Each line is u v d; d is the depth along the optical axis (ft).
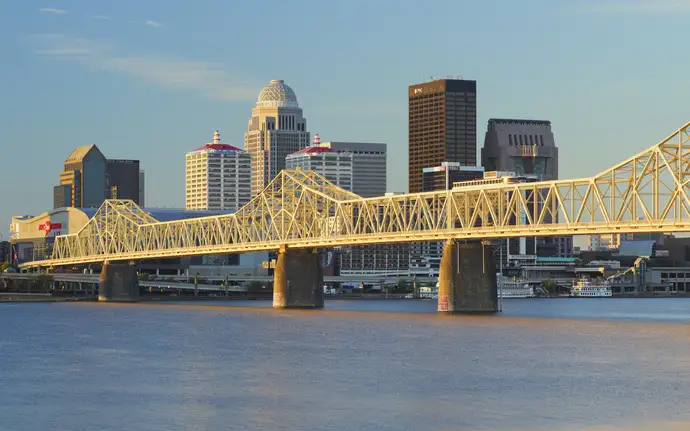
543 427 520.83
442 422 533.14
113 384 649.61
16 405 584.81
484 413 552.41
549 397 593.42
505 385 632.79
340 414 552.82
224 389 626.23
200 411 563.89
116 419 548.72
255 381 654.53
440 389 620.08
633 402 577.43
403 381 649.20
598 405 570.05
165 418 548.72
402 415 548.72
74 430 527.81
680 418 538.06
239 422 538.06
